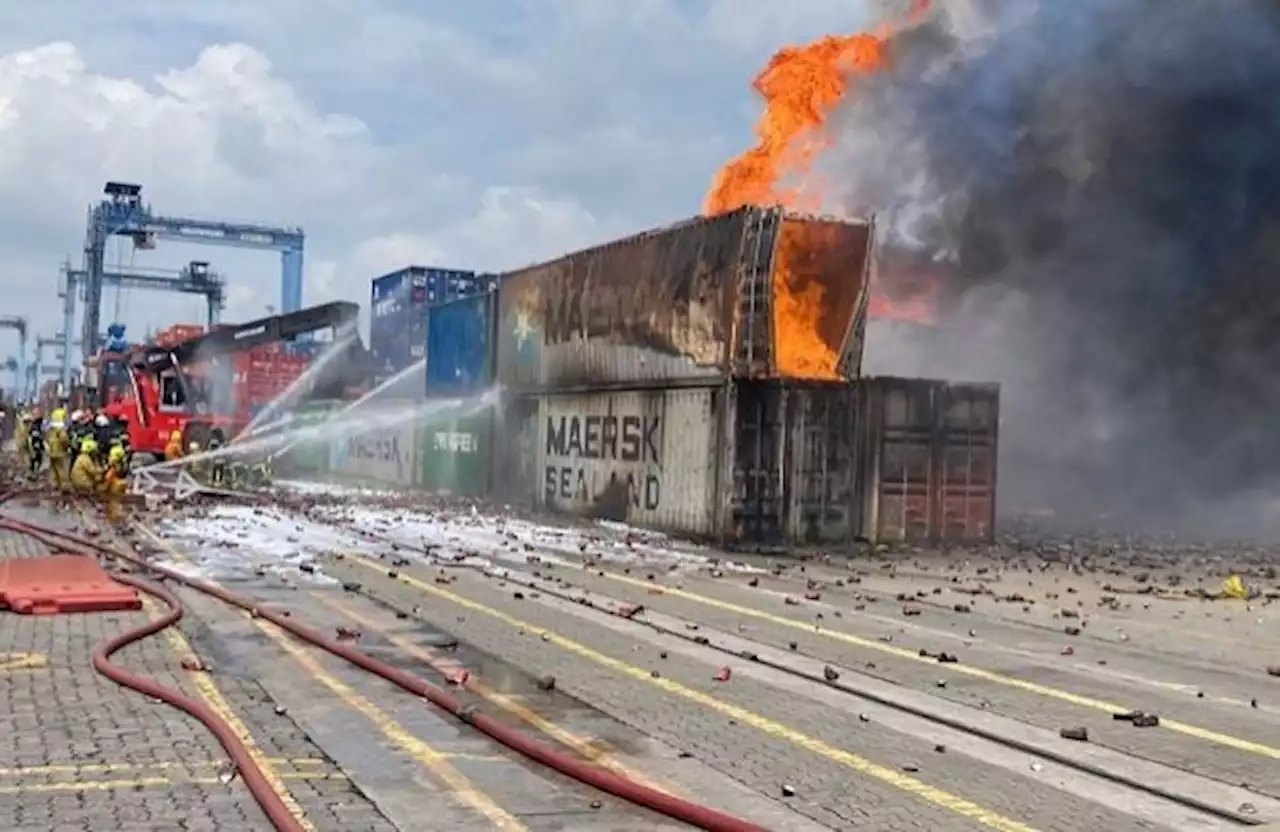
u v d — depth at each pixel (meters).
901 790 7.34
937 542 24.97
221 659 10.84
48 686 9.41
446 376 38.00
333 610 14.14
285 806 6.40
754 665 11.30
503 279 33.88
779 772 7.68
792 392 23.91
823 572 19.84
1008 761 8.09
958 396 25.12
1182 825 6.77
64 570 14.21
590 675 10.66
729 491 23.34
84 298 88.62
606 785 7.02
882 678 10.80
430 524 27.34
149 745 7.72
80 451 33.19
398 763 7.57
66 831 6.04
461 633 12.74
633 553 21.83
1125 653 12.63
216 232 89.69
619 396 27.45
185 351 43.44
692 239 24.78
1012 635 13.62
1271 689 10.75
